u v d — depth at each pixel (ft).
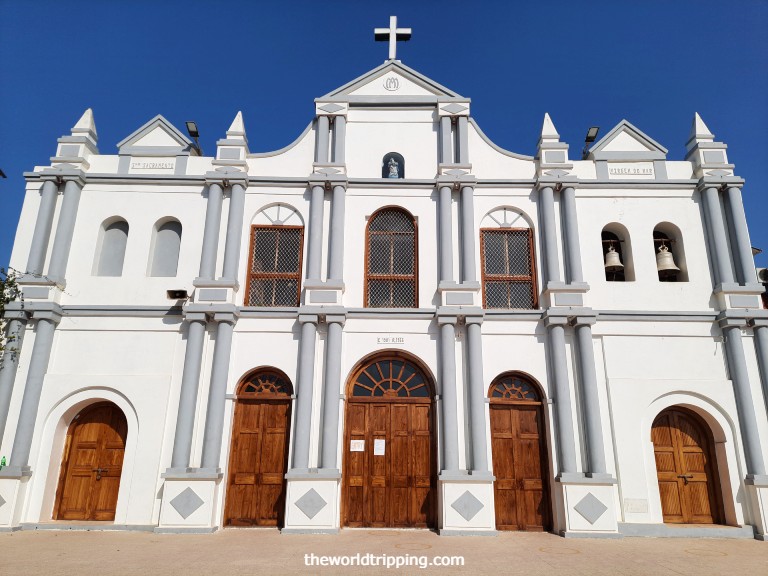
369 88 46.80
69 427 40.32
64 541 32.68
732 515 37.55
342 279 41.42
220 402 38.50
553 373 39.52
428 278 41.96
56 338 40.60
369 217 43.75
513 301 42.34
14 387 39.09
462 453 38.01
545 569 26.25
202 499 36.24
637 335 40.65
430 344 40.32
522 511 38.06
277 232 43.73
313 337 39.58
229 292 40.50
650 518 37.11
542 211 43.34
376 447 38.96
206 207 43.75
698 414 40.16
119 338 40.68
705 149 44.75
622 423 38.91
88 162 44.83
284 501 37.83
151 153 45.11
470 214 42.88
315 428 38.34
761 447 38.22
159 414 38.93
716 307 41.65
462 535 35.37
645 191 44.32
